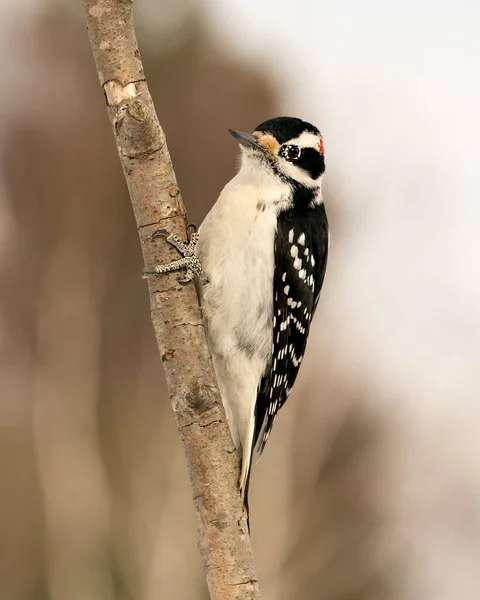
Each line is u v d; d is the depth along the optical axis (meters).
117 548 12.29
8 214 17.12
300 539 12.52
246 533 4.82
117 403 14.93
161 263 5.00
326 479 13.08
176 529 12.14
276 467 12.22
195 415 4.88
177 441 13.42
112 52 4.87
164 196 5.00
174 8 18.27
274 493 12.09
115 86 4.90
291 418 12.78
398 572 13.65
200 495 4.84
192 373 4.93
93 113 17.84
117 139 4.98
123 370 15.68
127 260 16.84
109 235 17.00
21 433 14.84
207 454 4.84
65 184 17.25
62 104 17.84
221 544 4.77
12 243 16.78
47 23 17.91
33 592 13.53
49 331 15.29
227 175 17.95
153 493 12.62
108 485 13.03
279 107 18.36
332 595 12.68
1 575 13.58
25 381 15.50
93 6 4.86
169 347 4.97
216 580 4.76
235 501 4.84
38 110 17.72
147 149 4.95
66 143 17.53
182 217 5.05
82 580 12.08
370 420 13.66
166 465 12.95
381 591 13.37
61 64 17.98
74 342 15.23
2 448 14.63
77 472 13.03
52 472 13.02
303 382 13.26
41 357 15.04
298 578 12.24
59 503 12.73
